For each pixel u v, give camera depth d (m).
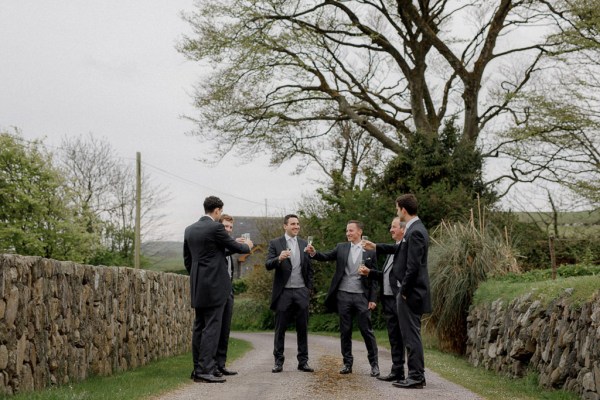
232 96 24.03
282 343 8.95
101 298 8.76
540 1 23.12
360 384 7.55
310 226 28.08
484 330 10.78
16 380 6.25
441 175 23.23
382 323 23.34
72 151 41.72
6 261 6.17
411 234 7.23
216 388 7.17
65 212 31.14
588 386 6.45
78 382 7.66
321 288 28.52
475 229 13.16
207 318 7.91
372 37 22.95
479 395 6.93
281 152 26.78
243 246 8.05
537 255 19.64
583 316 6.79
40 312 6.88
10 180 30.42
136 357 10.27
